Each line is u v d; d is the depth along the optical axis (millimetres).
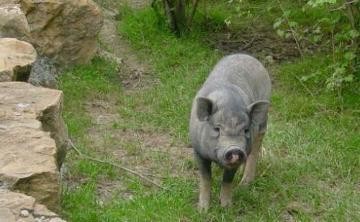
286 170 9562
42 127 7805
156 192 8898
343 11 13109
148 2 15938
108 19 14859
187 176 9508
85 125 10742
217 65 9078
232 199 8773
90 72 12422
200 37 14383
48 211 6316
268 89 9258
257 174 9438
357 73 11992
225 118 7625
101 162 9484
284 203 8836
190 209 8477
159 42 13867
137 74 12852
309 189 9133
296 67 12695
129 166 9711
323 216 8625
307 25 14672
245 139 7656
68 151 9742
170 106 11406
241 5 15594
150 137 10609
